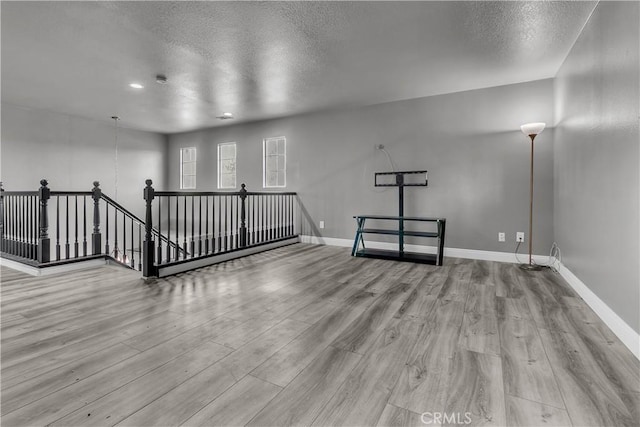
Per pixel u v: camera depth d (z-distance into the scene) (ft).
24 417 4.40
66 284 10.62
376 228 17.04
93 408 4.60
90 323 7.51
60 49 10.53
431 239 15.69
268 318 7.88
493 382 5.24
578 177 9.78
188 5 8.14
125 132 22.49
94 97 15.64
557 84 12.44
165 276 11.61
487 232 14.43
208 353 6.18
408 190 16.14
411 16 8.68
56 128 18.92
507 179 13.98
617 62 7.02
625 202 6.61
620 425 4.30
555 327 7.33
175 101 16.30
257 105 17.01
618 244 6.91
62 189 19.25
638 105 6.08
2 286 10.38
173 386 5.14
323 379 5.35
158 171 24.56
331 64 11.77
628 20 6.51
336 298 9.34
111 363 5.79
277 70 12.32
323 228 18.67
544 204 13.25
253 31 9.45
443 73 12.62
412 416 4.47
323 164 18.56
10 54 10.89
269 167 20.95
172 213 25.09
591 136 8.63
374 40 9.98
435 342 6.63
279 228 18.65
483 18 8.79
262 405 4.70
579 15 8.64
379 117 16.78
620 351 6.24
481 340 6.71
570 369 5.62
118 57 11.16
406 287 10.39
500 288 10.26
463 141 14.82
